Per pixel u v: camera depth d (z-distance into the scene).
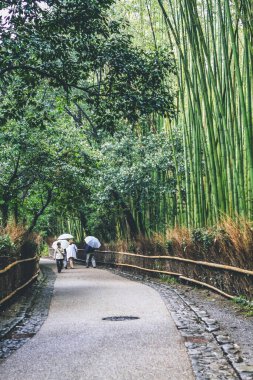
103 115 11.60
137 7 17.98
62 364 4.71
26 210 20.44
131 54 10.90
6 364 4.81
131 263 20.45
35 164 16.69
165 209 18.56
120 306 9.04
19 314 8.48
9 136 15.62
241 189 10.36
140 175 17.98
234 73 11.05
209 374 4.18
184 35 12.99
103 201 20.59
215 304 8.96
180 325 6.71
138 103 10.85
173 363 4.59
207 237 10.94
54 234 42.44
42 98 14.52
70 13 10.34
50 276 18.89
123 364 4.59
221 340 5.57
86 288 13.11
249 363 4.50
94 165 18.61
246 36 9.55
